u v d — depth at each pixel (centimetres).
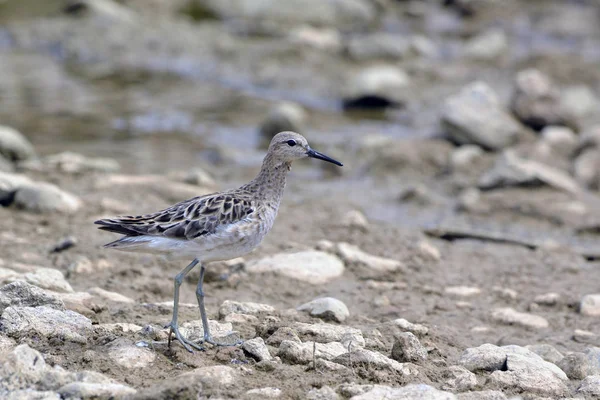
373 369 917
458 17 3512
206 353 937
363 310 1216
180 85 2602
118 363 888
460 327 1178
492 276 1409
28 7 2997
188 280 1268
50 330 945
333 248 1427
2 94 2398
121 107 2375
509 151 2008
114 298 1138
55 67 2667
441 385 916
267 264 1324
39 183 1553
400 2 3597
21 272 1209
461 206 1745
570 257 1508
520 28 3381
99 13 2942
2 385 809
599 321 1225
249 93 2572
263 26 3173
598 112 2448
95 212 1512
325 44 2962
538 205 1730
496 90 2630
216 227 951
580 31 3334
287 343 944
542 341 1142
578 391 929
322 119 2383
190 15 3219
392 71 2630
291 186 1888
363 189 1880
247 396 827
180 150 2081
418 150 2030
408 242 1523
